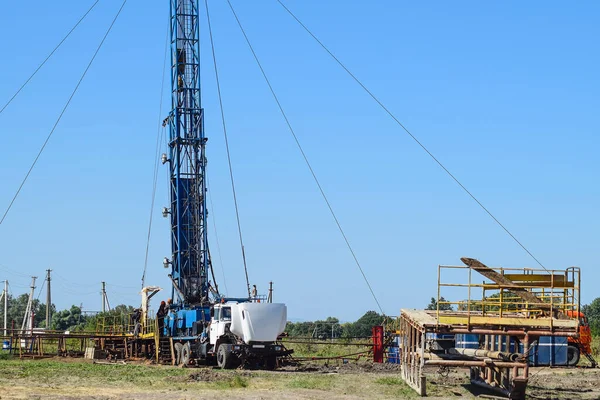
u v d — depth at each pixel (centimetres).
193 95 5944
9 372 3900
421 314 3253
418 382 3144
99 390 3198
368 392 3216
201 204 5841
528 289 3069
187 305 5434
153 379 3719
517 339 3203
